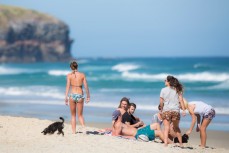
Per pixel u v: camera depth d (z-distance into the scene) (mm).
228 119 50812
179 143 29094
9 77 149500
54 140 28484
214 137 39375
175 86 27469
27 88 102562
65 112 56438
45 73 162500
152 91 88188
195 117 29484
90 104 66188
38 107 63062
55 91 93188
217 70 133625
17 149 25531
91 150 25781
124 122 31797
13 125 33906
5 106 65125
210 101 69125
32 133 30844
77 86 30875
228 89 87438
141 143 28484
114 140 29000
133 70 153750
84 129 33469
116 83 108562
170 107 27391
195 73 124562
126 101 32000
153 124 30578
